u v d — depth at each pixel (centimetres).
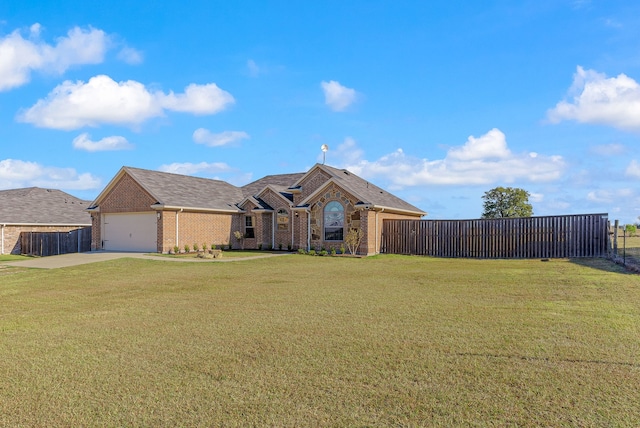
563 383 486
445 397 457
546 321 764
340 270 1683
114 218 2794
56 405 452
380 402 448
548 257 2211
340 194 2569
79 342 678
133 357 601
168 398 466
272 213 2958
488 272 1545
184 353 615
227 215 2939
